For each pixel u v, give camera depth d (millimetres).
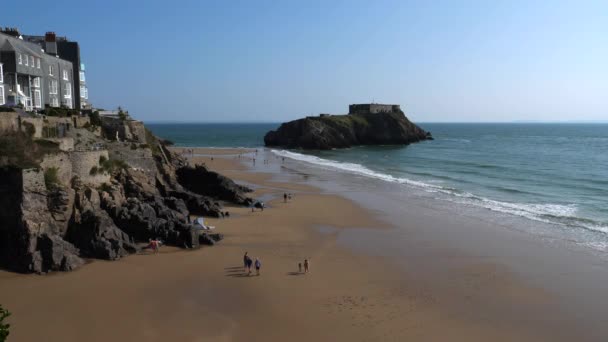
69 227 31641
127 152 43594
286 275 29109
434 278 29062
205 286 26984
